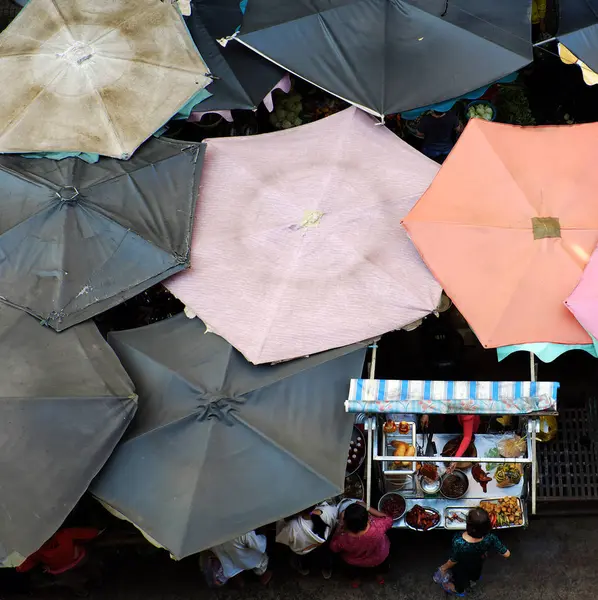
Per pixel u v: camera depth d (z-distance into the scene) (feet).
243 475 20.42
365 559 23.39
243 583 24.93
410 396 20.98
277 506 20.26
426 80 23.54
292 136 24.14
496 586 24.80
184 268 21.98
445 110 24.03
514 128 23.30
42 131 23.17
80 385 20.33
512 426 23.70
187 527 20.06
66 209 21.93
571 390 26.03
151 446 20.70
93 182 22.52
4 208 22.26
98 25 24.49
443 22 23.73
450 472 23.39
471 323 21.25
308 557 24.50
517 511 23.27
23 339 20.99
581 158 22.68
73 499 19.60
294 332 21.58
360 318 21.76
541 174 22.47
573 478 24.84
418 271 22.15
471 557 22.63
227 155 23.81
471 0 24.09
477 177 22.47
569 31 24.09
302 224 22.35
